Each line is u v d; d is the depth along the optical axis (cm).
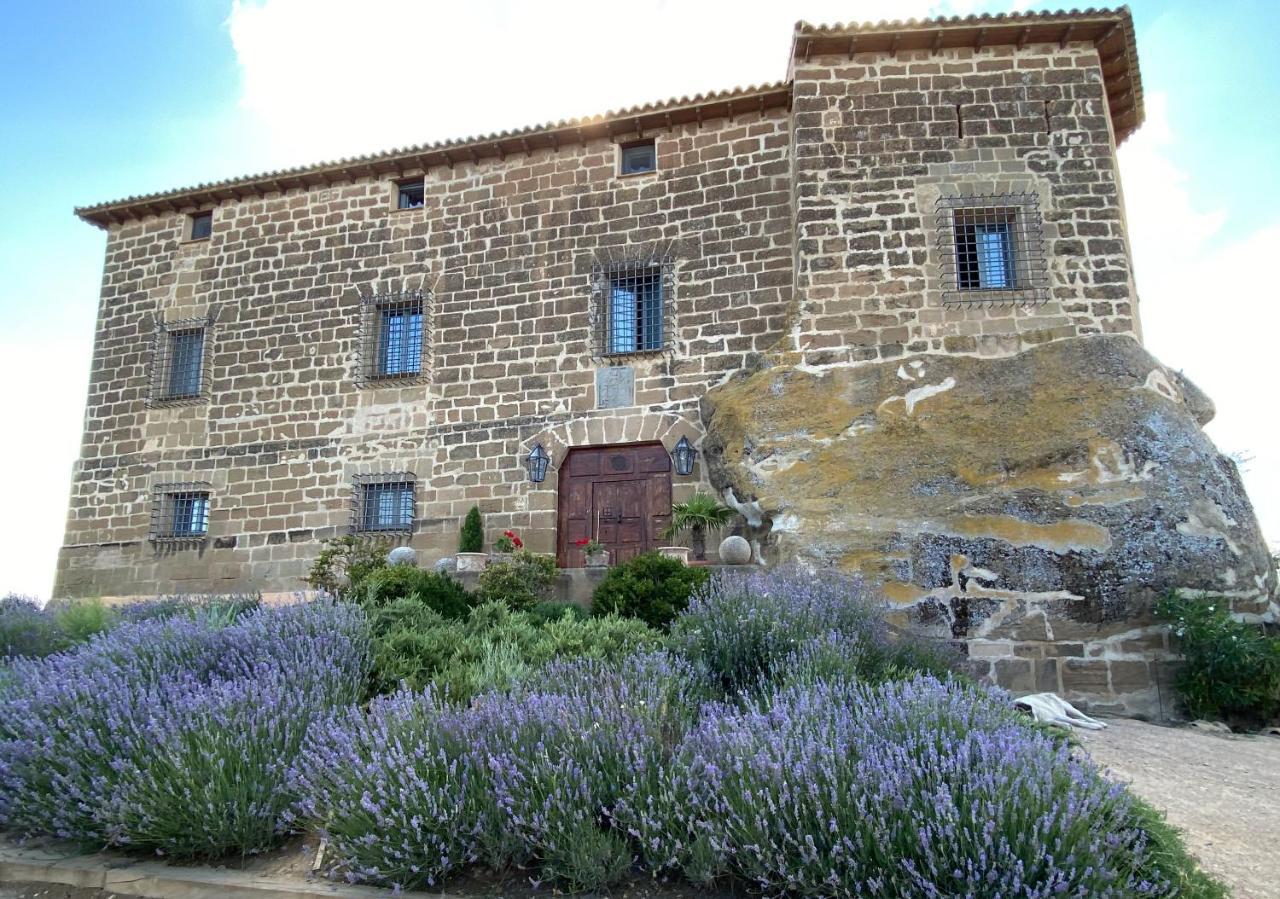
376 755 446
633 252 1452
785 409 1148
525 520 1395
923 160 1248
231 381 1630
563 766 440
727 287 1391
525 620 894
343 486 1513
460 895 405
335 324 1592
